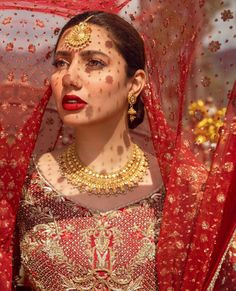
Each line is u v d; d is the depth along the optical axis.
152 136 2.02
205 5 1.88
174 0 1.96
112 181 2.00
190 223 1.89
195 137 1.93
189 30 1.91
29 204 1.97
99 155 2.02
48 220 1.93
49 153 2.10
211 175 1.86
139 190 2.00
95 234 1.90
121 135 2.04
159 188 2.01
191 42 1.90
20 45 2.14
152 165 2.07
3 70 2.11
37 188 1.98
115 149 2.03
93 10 2.11
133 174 2.03
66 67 1.95
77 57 1.92
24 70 2.12
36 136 2.06
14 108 2.08
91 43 1.92
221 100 1.91
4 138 2.03
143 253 1.89
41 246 1.91
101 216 1.92
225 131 1.85
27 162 2.02
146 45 2.06
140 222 1.93
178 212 1.90
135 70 2.00
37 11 2.16
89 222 1.91
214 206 1.85
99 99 1.92
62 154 2.07
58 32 2.16
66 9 2.17
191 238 1.88
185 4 1.92
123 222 1.92
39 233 1.92
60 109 1.95
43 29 2.16
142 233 1.91
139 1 2.09
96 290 1.88
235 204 1.89
